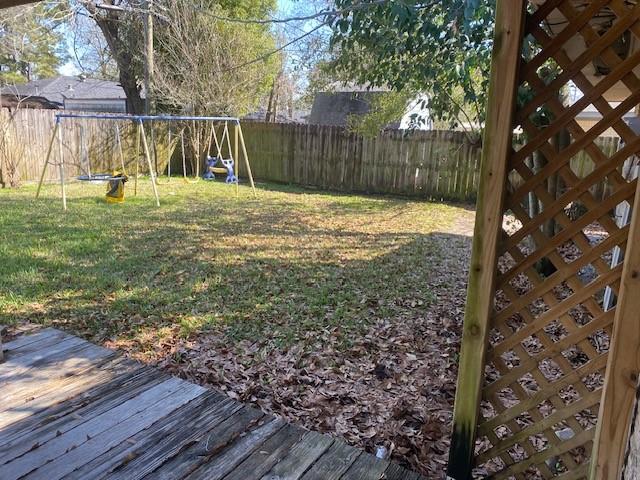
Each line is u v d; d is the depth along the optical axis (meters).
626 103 1.42
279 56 12.81
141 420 2.16
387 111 8.38
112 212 7.09
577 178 1.53
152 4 10.52
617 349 1.45
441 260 5.24
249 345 3.14
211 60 11.17
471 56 4.16
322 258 5.20
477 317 1.73
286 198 9.28
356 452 2.02
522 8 1.50
